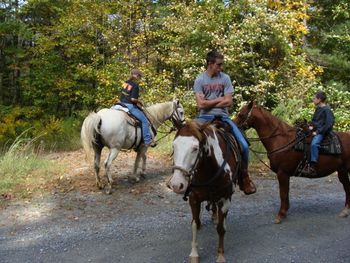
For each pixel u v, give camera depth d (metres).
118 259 5.35
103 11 16.83
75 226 6.60
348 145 6.75
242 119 6.68
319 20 19.14
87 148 7.91
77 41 17.03
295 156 6.50
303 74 14.26
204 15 14.84
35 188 8.56
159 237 6.09
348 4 17.64
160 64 17.84
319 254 5.40
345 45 17.39
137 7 17.05
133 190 8.51
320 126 6.48
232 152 5.11
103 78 16.17
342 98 14.13
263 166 10.60
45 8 18.34
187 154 4.15
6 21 17.95
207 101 5.27
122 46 17.61
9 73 20.08
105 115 8.15
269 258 5.28
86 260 5.34
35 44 18.67
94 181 9.12
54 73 17.58
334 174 10.10
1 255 5.54
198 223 5.02
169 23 15.16
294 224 6.55
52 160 11.32
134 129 8.55
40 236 6.20
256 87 13.61
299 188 8.85
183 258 5.32
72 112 18.25
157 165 10.74
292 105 12.78
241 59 14.34
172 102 9.55
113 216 7.06
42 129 15.75
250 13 14.72
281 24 13.67
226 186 4.86
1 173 9.22
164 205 7.64
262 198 8.03
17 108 17.66
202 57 14.57
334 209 7.35
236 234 6.12
